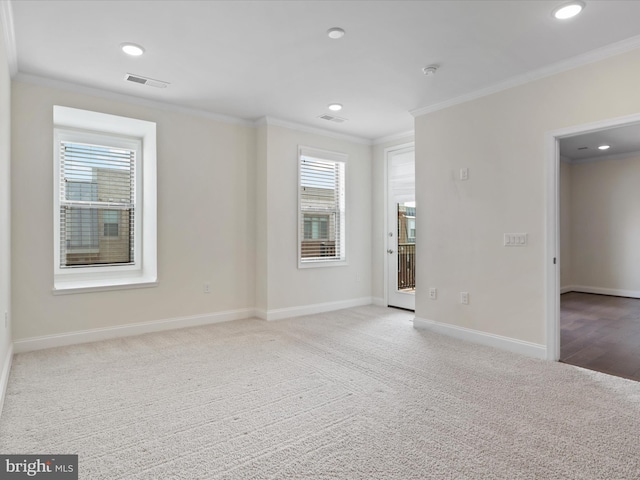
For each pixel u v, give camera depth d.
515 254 3.57
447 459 1.87
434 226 4.27
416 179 4.46
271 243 4.85
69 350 3.55
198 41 2.90
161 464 1.83
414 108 4.42
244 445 1.99
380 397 2.57
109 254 4.47
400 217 5.65
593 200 7.18
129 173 4.59
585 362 3.31
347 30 2.74
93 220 4.36
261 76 3.54
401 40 2.88
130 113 4.06
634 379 2.92
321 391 2.67
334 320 4.83
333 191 5.58
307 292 5.20
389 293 5.73
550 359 3.33
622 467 1.81
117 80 3.63
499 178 3.69
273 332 4.23
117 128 4.32
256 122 4.94
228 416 2.30
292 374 2.98
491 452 1.93
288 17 2.57
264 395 2.60
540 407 2.43
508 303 3.62
